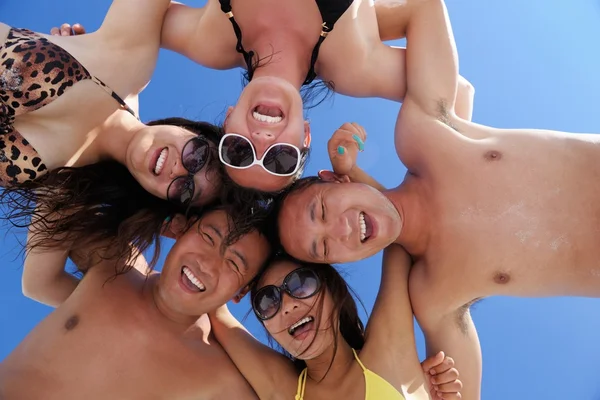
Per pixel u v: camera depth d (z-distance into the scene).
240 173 0.87
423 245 1.05
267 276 0.99
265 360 1.05
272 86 0.85
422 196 1.04
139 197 1.07
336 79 1.06
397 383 0.95
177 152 0.95
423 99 1.06
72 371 0.95
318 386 1.01
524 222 0.96
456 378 1.00
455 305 1.02
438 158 1.03
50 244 1.06
